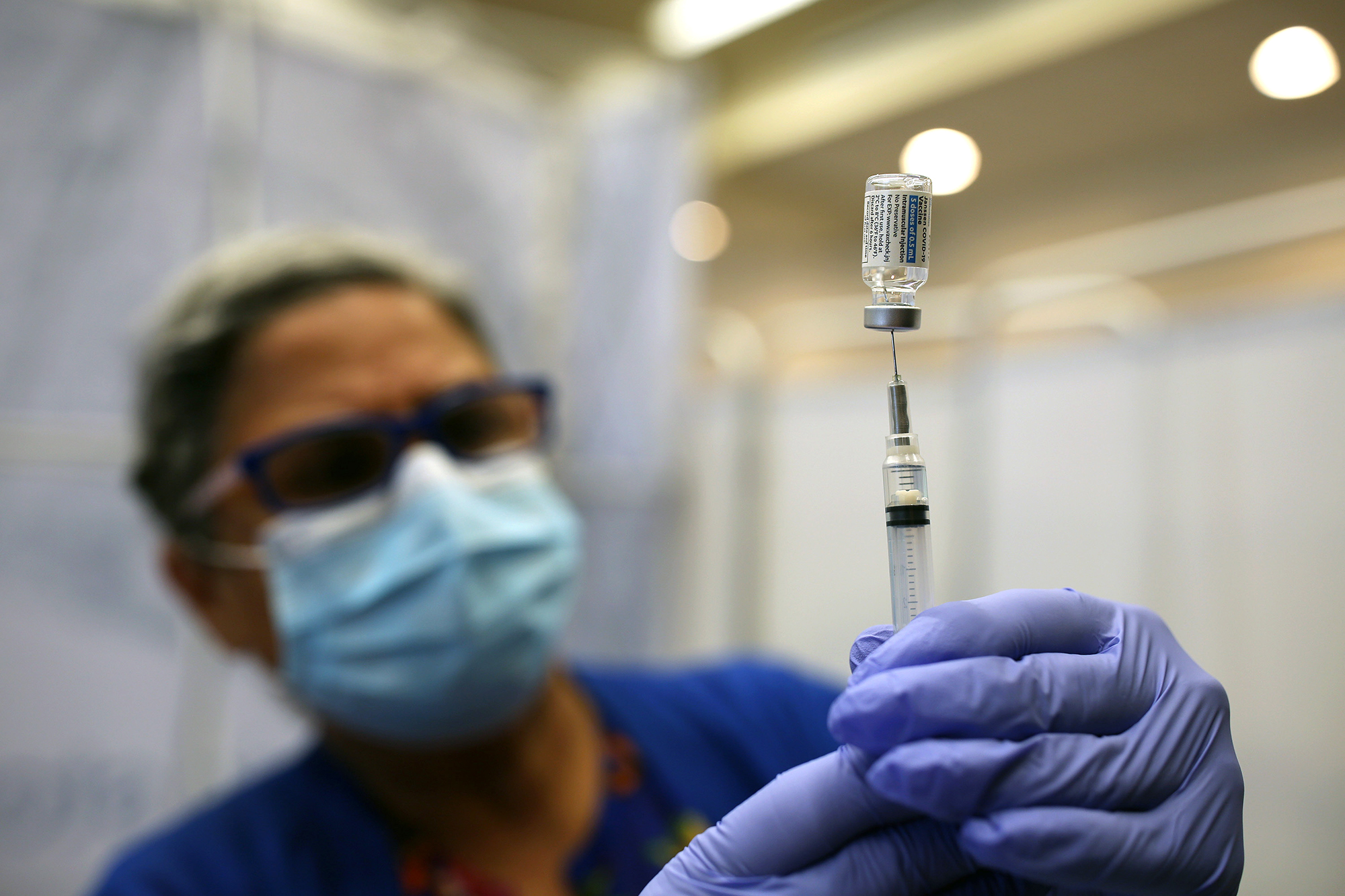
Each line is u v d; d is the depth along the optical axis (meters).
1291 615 2.15
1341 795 2.04
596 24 3.15
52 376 1.84
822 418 3.01
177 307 1.09
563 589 1.15
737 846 0.50
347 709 1.05
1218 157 3.11
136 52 1.95
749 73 3.74
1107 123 3.27
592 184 2.71
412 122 2.36
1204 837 0.47
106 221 1.90
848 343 3.01
